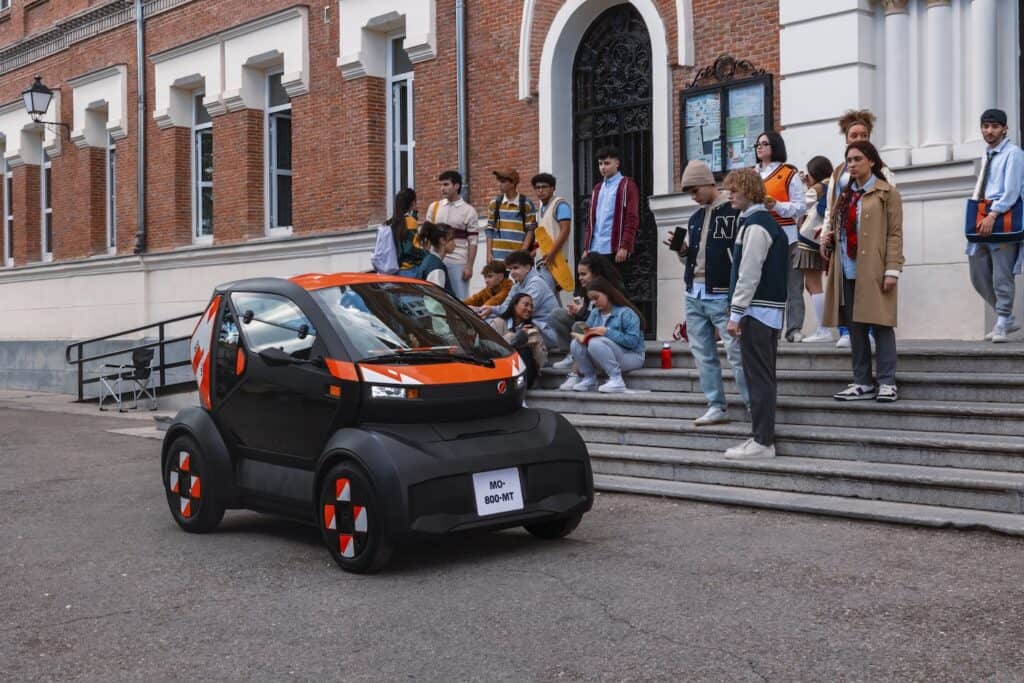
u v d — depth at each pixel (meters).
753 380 8.37
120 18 21.52
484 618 5.43
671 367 10.80
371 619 5.48
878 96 11.09
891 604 5.38
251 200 18.66
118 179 21.73
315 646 5.10
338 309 7.01
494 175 13.24
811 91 11.30
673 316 12.54
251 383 7.23
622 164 13.45
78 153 23.05
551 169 13.74
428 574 6.32
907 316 10.62
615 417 10.11
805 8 11.30
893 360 8.49
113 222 22.75
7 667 4.98
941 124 10.78
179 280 20.06
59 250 23.80
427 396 6.59
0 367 24.14
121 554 7.11
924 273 10.49
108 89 21.86
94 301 22.28
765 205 8.46
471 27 14.76
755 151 11.35
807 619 5.20
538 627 5.25
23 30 24.84
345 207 16.80
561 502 6.77
